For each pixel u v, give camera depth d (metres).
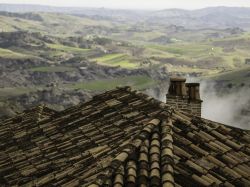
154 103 10.81
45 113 14.45
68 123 11.74
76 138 10.64
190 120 9.88
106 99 12.28
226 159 8.88
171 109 10.02
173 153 8.28
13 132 12.80
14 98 147.75
